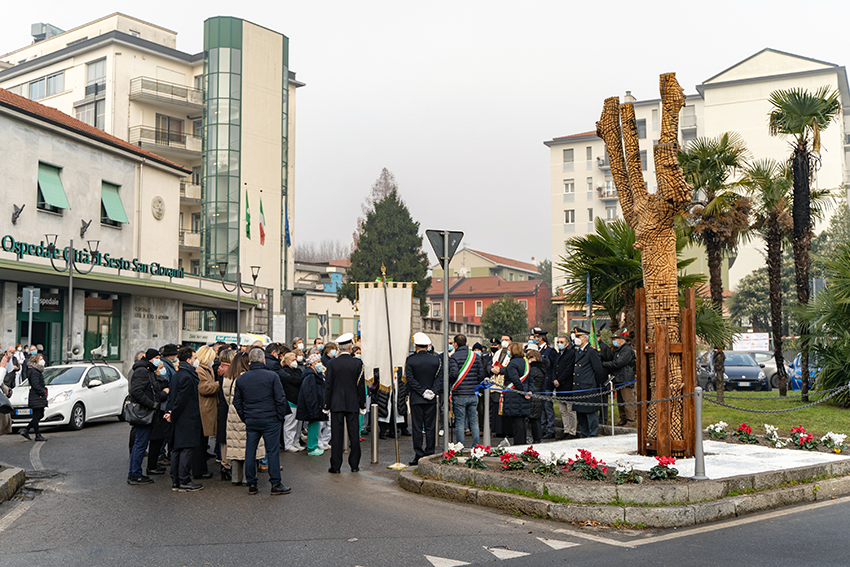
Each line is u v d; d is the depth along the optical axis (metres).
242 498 8.92
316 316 52.88
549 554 6.36
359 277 53.88
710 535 7.00
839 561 6.00
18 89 51.53
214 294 33.69
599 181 74.06
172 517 7.86
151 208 32.28
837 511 8.02
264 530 7.26
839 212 56.09
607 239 15.38
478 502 8.55
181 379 9.47
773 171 19.88
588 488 7.86
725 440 12.47
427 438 11.69
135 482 9.95
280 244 49.78
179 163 49.06
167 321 32.25
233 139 47.09
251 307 38.22
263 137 48.84
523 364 12.60
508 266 108.75
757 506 8.13
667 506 7.61
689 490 7.89
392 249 53.72
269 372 9.37
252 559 6.21
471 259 107.12
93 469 11.20
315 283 64.12
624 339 14.10
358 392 11.11
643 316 10.70
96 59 47.12
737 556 6.21
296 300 43.06
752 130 66.44
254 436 9.27
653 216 10.52
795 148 19.14
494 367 12.88
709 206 17.61
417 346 11.56
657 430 10.29
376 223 54.38
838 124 64.19
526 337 69.50
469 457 9.91
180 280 31.55
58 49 52.84
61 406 16.45
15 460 12.09
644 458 10.27
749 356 28.89
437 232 11.10
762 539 6.79
